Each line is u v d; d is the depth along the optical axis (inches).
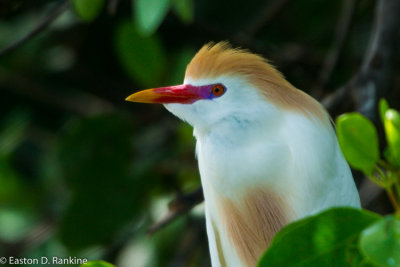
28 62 346.6
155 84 299.4
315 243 118.8
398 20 252.1
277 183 190.1
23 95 354.9
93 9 234.8
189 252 284.5
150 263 288.4
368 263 117.9
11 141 332.8
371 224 114.0
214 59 193.0
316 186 183.6
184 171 306.7
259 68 191.5
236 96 189.8
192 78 196.4
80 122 307.3
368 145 124.7
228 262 214.2
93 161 305.1
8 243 310.7
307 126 184.4
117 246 294.7
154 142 327.6
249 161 190.7
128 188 302.5
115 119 309.0
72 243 297.0
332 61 293.7
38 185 327.0
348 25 292.7
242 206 198.1
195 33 351.9
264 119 187.0
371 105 231.5
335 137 191.9
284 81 193.6
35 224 319.0
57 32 339.9
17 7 303.9
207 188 206.4
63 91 360.5
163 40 354.9
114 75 366.9
